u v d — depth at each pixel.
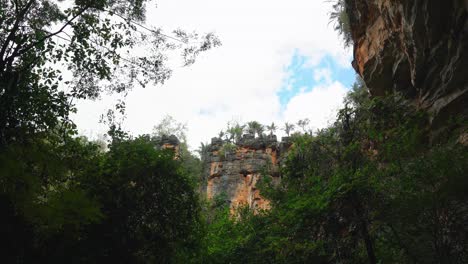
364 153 18.42
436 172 15.30
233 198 60.41
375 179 16.14
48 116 14.47
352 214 16.16
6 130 13.26
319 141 20.12
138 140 18.47
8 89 13.41
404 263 16.73
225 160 65.56
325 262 17.47
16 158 12.52
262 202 57.28
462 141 17.55
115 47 15.75
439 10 18.52
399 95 24.02
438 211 15.04
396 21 21.66
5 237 12.60
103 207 15.79
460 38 18.17
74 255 14.61
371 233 16.34
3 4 14.24
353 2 26.94
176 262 19.64
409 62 22.00
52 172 14.01
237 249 23.94
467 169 14.72
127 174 16.97
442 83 19.98
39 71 14.62
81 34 15.05
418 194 15.19
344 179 16.36
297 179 19.97
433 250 15.29
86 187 15.95
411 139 17.80
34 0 14.50
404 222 15.41
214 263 23.62
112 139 18.27
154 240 17.62
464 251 14.61
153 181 17.50
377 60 25.05
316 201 16.19
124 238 16.39
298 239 17.80
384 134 18.62
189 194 18.67
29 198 12.28
